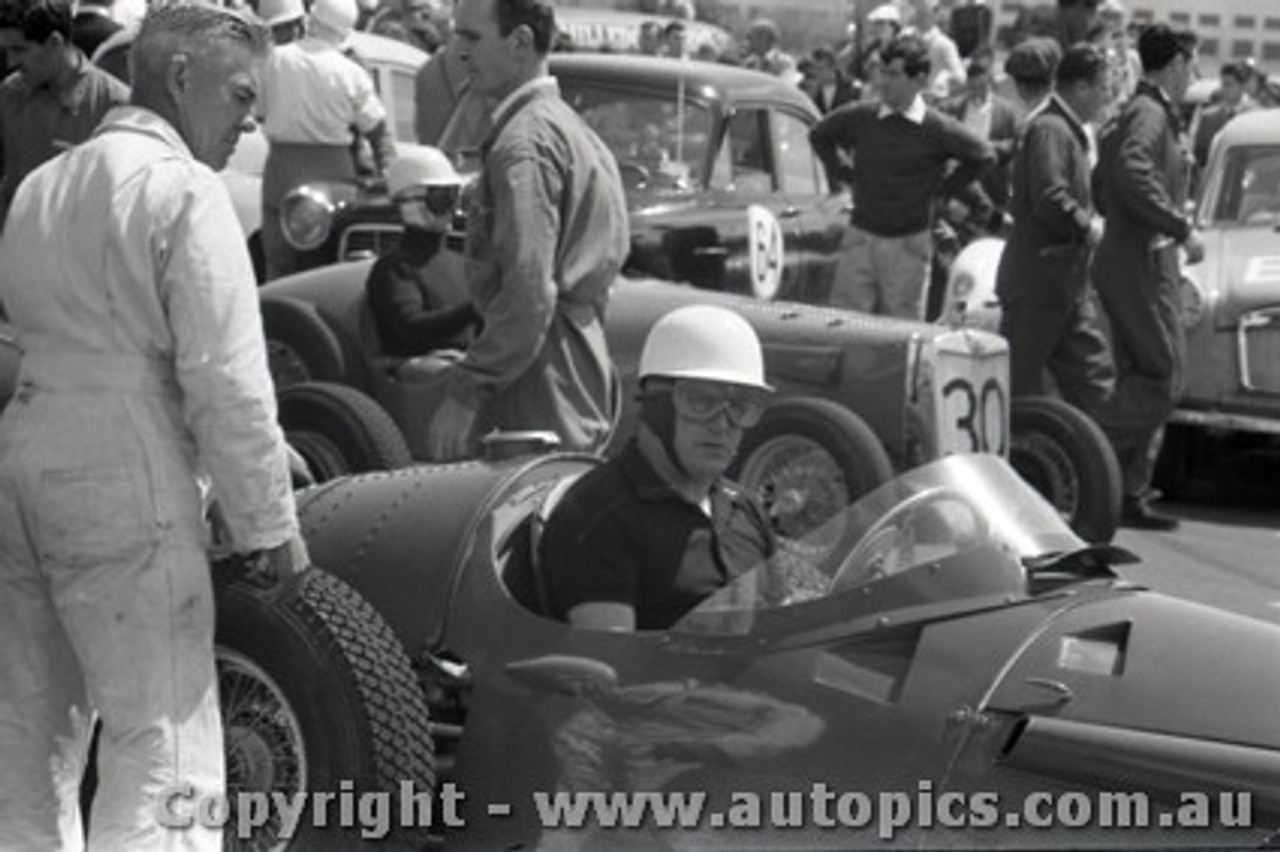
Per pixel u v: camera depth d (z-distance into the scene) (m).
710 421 7.39
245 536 6.50
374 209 15.00
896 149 17.64
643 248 15.89
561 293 9.62
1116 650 6.93
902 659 6.97
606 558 7.38
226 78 6.79
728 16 30.78
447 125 16.27
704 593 7.44
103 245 6.54
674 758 7.08
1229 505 17.47
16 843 6.74
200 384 6.45
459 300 12.82
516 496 7.86
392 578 7.68
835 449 12.54
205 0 6.96
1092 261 16.03
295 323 13.02
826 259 17.78
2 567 6.69
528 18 9.49
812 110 18.55
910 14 27.73
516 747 7.32
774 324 13.15
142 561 6.51
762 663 7.03
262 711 7.29
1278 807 6.48
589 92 17.56
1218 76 31.14
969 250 17.83
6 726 6.73
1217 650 6.89
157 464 6.54
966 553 7.12
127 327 6.55
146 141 6.68
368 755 7.09
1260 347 16.95
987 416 13.18
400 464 12.16
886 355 12.87
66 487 6.50
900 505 7.42
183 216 6.52
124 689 6.52
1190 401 17.14
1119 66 26.34
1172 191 16.12
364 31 26.45
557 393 9.67
